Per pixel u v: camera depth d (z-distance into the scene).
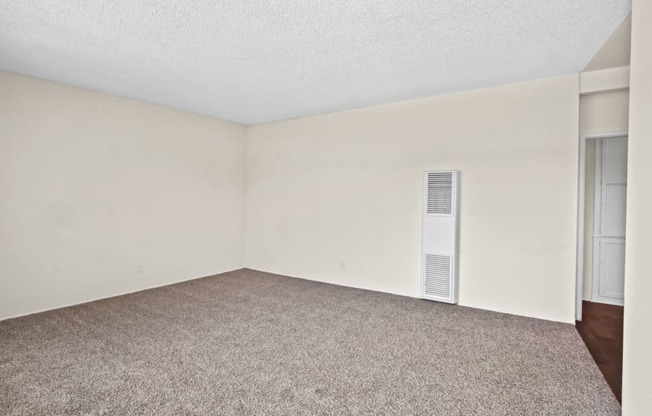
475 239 3.93
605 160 4.27
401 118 4.41
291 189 5.44
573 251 3.45
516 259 3.71
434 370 2.52
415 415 2.01
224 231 5.68
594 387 2.31
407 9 2.25
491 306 3.84
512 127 3.71
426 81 3.65
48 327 3.26
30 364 2.54
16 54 3.01
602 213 4.29
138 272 4.57
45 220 3.72
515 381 2.38
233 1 2.15
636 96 1.74
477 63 3.17
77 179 3.96
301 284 4.97
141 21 2.42
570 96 3.44
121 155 4.34
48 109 3.70
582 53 2.95
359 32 2.57
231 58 3.07
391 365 2.59
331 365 2.58
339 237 4.96
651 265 1.53
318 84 3.77
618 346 2.98
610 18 2.37
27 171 3.58
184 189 5.08
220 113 5.15
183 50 2.90
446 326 3.36
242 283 5.01
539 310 3.60
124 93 4.16
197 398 2.14
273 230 5.66
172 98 4.36
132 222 4.49
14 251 3.51
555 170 3.51
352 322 3.46
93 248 4.12
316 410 2.05
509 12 2.29
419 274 4.30
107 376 2.38
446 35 2.62
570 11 2.28
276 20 2.39
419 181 4.29
